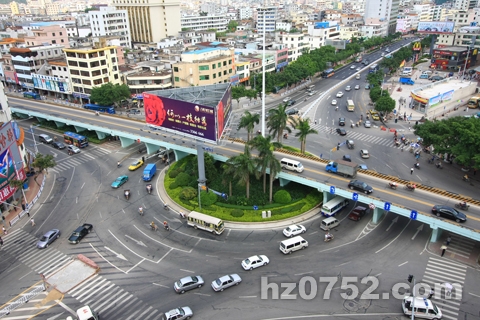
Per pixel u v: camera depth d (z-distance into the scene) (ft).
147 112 242.78
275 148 254.47
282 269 162.50
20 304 146.92
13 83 498.28
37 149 305.94
